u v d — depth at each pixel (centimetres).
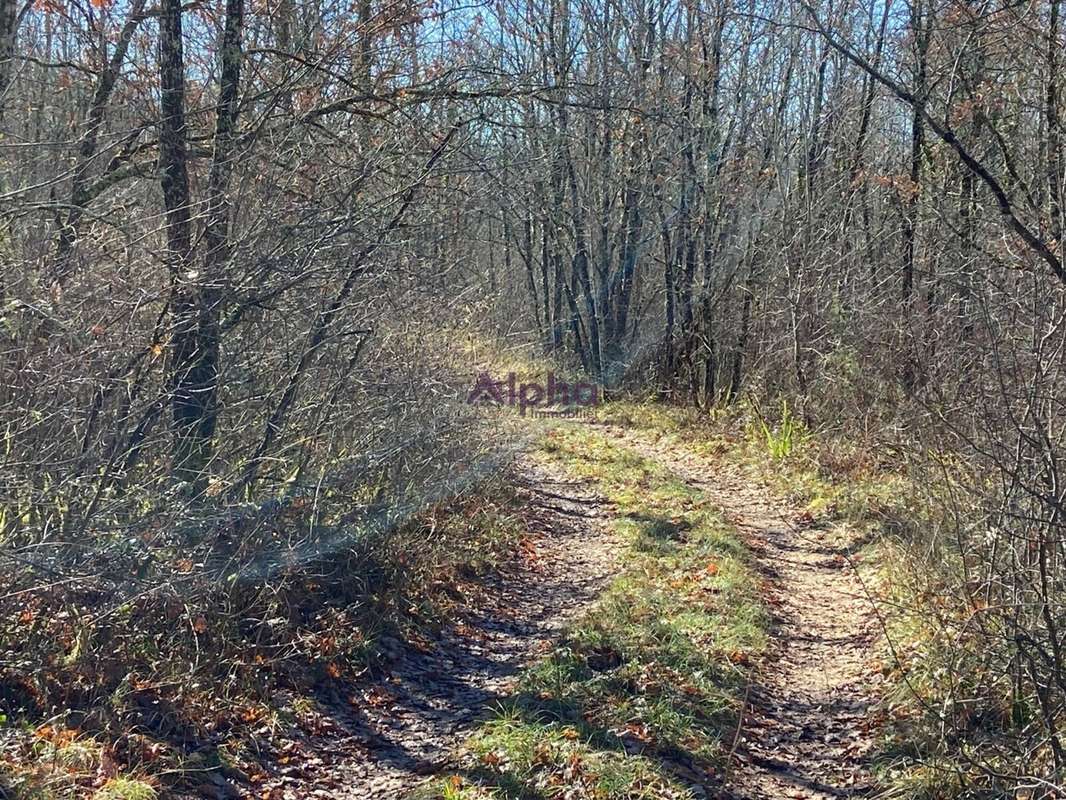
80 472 583
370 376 802
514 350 2033
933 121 663
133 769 509
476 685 711
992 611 596
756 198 2092
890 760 598
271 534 718
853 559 1034
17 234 656
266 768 562
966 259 910
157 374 667
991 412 615
